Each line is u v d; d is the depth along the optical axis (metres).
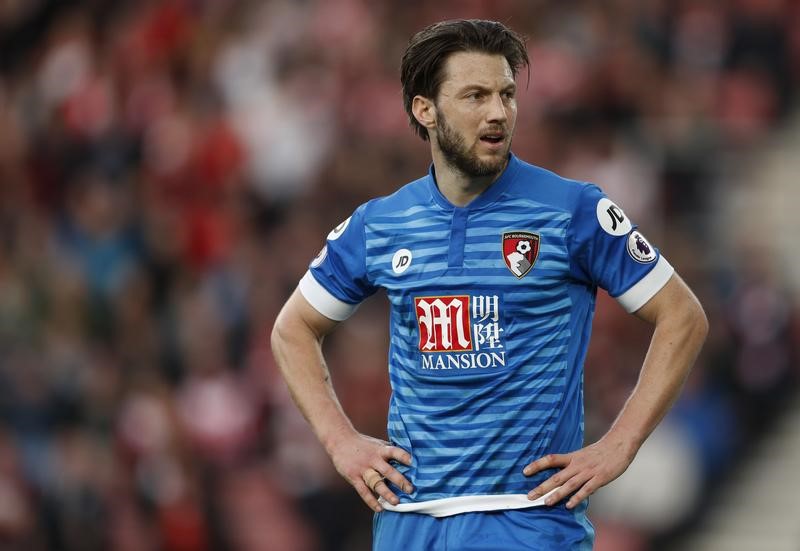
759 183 44.59
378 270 13.79
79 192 47.94
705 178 44.16
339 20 49.91
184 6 52.06
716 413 37.06
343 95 47.72
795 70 48.28
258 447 37.91
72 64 52.34
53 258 44.72
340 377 36.62
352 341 37.06
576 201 13.30
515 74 13.58
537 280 13.16
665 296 13.27
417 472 13.44
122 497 37.41
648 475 35.69
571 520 13.22
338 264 14.16
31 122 51.66
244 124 47.56
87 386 39.50
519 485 13.14
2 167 49.91
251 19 51.34
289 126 46.81
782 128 46.69
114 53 52.12
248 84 49.19
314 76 48.69
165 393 38.44
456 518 13.26
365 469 13.57
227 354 40.16
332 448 13.88
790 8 48.50
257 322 40.56
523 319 13.18
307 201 44.34
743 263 40.03
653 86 46.50
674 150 44.69
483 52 13.27
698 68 47.56
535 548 13.01
